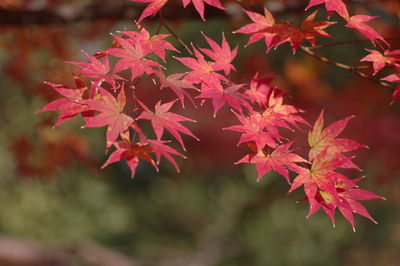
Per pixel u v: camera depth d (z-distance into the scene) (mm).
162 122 1908
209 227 11984
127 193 12977
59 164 5473
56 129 5305
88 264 8875
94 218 11844
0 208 10805
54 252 8711
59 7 3600
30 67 4883
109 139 1824
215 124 8844
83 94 2010
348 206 1997
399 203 9203
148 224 12695
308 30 2076
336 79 7824
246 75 5938
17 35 4234
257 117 2146
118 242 11984
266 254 11016
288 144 2072
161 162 12594
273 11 3516
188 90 8219
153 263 11492
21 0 3553
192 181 12266
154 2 2084
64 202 11352
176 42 8211
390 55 2197
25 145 5375
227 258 11352
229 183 11438
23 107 7363
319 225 10781
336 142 2092
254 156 2041
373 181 7375
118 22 3744
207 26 8359
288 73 6508
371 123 6602
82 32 4570
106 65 2020
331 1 2086
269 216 11164
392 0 3297
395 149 6660
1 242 8406
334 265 10484
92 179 11555
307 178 2020
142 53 2055
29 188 10859
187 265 11383
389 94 6461
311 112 6617
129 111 8234
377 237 10227
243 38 7613
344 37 7816
